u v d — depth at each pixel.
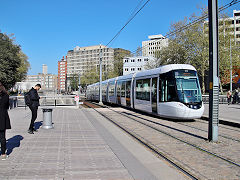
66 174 5.02
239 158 6.65
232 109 20.91
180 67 14.64
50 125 10.97
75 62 199.88
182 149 7.63
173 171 5.42
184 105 13.62
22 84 56.22
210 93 8.72
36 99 9.62
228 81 43.38
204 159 6.55
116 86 27.20
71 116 16.33
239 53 39.28
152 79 16.64
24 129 10.58
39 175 4.94
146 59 89.38
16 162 5.80
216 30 8.61
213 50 8.55
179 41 41.56
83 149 7.14
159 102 15.26
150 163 5.97
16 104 23.16
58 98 24.11
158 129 11.39
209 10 8.72
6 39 35.34
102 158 6.25
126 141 8.48
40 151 6.83
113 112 19.98
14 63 34.66
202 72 40.31
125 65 91.19
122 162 5.94
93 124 12.53
